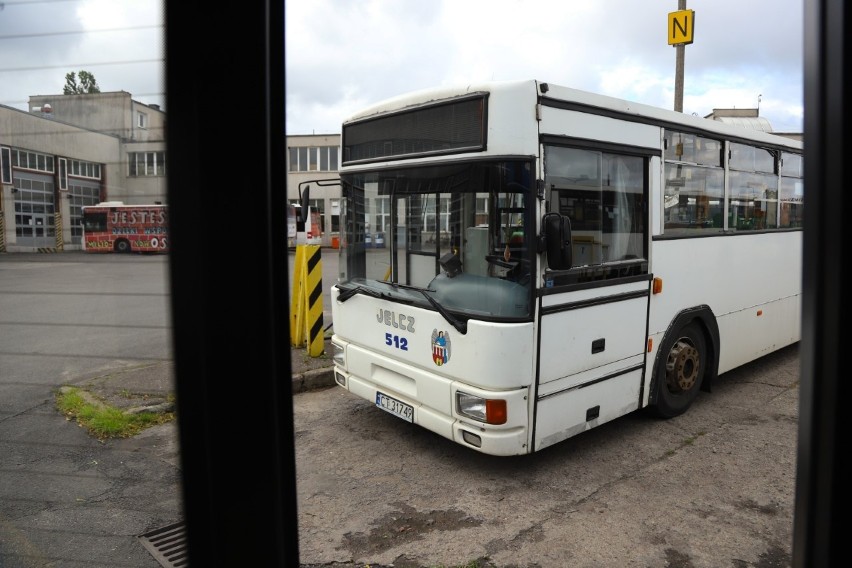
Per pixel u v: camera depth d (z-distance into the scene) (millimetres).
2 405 4715
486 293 3971
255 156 1887
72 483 3768
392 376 4711
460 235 4133
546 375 4055
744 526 3621
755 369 7293
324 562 3270
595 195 4359
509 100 3814
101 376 5191
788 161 7012
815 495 1324
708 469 4414
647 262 4848
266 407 1996
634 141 4621
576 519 3709
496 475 4328
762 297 6613
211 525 2080
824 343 1286
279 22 1860
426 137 4309
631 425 5305
